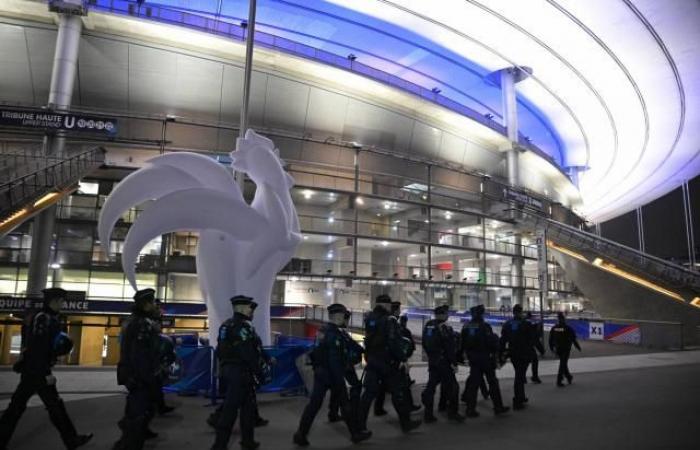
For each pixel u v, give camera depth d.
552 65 42.97
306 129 33.22
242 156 9.79
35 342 5.34
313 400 5.93
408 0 34.91
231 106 30.95
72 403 8.07
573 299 55.47
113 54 28.20
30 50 27.09
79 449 5.61
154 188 9.10
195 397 8.68
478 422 7.22
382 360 6.46
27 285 25.61
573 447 5.89
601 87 46.50
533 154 46.47
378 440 6.18
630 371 13.10
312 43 39.38
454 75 45.09
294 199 34.38
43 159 23.39
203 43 29.09
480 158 42.53
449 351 7.41
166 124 29.45
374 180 35.34
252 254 9.27
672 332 20.58
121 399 8.41
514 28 37.62
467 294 39.47
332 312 6.30
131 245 8.28
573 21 36.56
